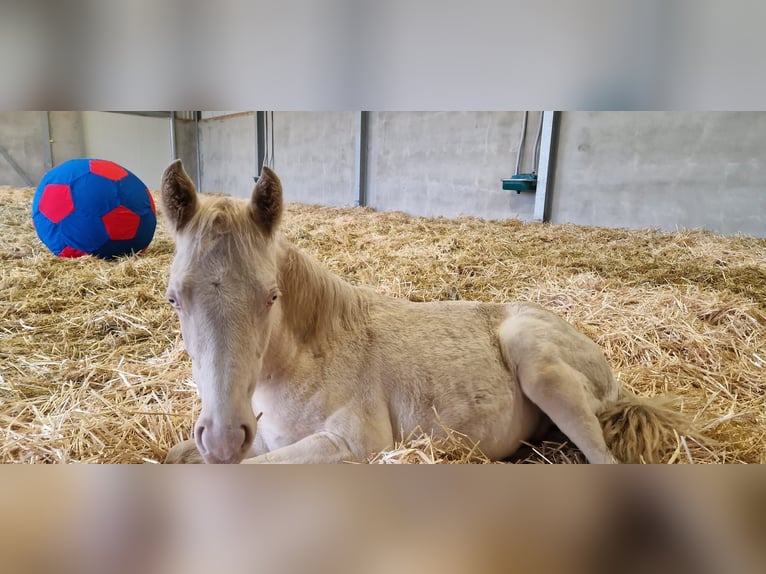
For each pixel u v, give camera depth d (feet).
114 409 5.77
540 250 16.37
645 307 9.92
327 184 35.94
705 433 5.59
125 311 9.61
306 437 4.70
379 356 5.25
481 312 6.23
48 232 13.88
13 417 5.79
